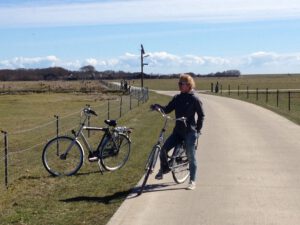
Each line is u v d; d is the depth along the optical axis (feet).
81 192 29.04
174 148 30.45
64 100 154.30
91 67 547.49
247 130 61.77
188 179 31.83
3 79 541.75
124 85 217.36
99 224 22.67
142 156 42.19
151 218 23.67
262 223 22.84
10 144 58.23
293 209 25.14
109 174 34.42
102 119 83.30
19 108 121.80
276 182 31.53
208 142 50.78
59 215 24.20
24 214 24.49
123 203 26.32
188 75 29.63
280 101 137.59
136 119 81.30
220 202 26.53
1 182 34.01
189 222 23.03
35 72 548.72
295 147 47.19
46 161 34.71
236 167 36.78
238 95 176.55
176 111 29.63
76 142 34.96
